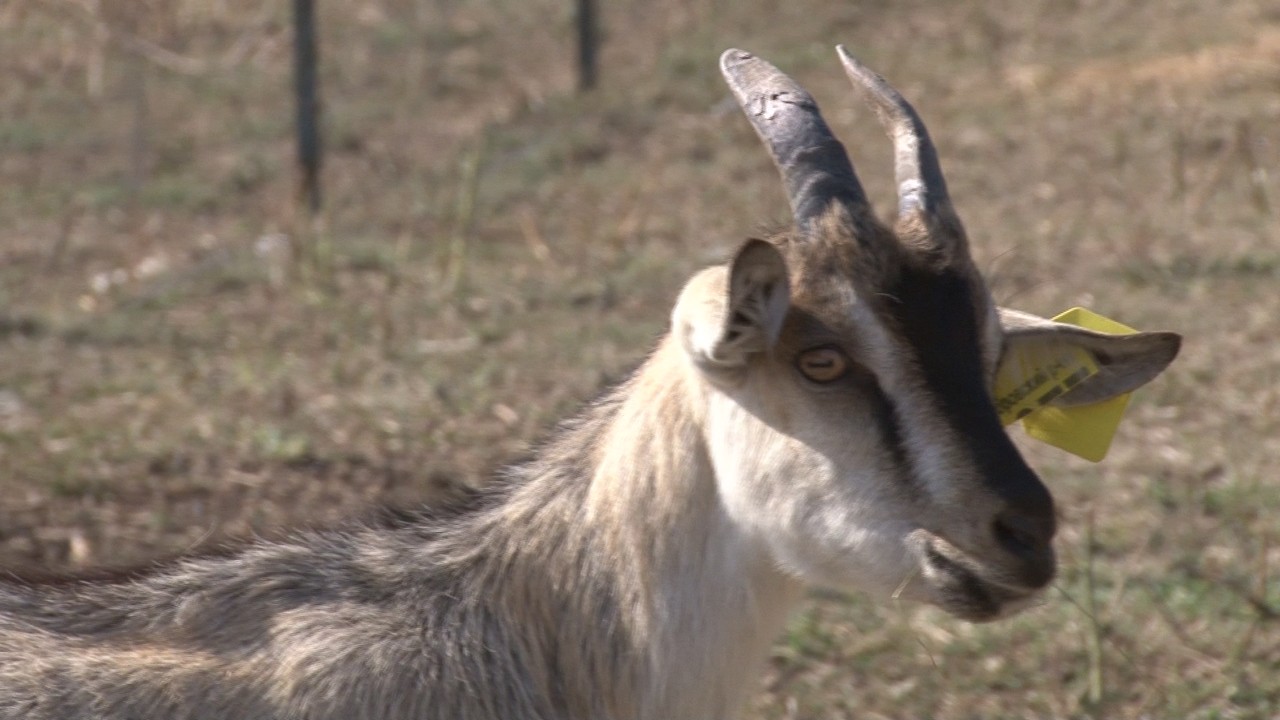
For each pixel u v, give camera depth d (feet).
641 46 145.38
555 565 33.55
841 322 30.14
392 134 125.70
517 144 121.70
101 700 31.96
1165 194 101.86
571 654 33.45
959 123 118.42
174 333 86.07
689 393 32.14
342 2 160.15
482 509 34.86
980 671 51.75
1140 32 139.74
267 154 121.70
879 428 30.01
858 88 34.94
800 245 31.04
